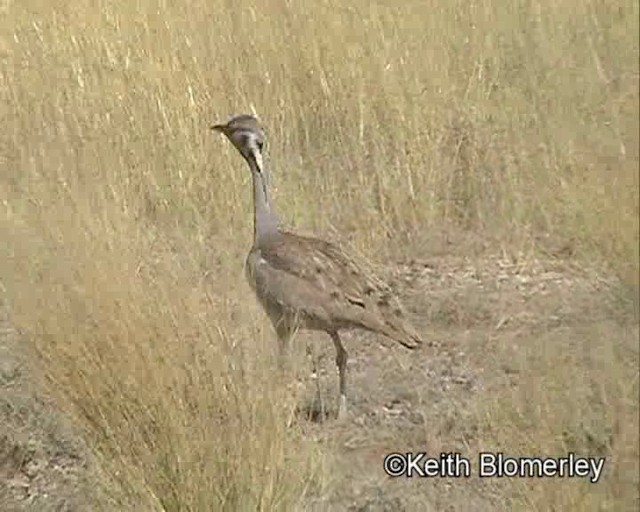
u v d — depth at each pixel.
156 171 26.33
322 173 27.05
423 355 20.31
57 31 30.88
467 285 20.89
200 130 27.36
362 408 19.78
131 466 16.84
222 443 16.61
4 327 20.75
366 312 19.20
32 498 18.69
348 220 25.62
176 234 23.75
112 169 25.41
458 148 24.11
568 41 14.36
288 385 18.72
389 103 26.39
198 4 31.38
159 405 16.67
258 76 28.89
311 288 19.14
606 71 13.37
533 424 14.62
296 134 27.88
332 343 22.11
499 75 22.47
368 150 26.62
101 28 30.77
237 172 27.22
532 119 17.03
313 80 28.47
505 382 15.94
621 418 13.48
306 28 29.39
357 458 18.19
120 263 18.05
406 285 22.62
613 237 13.21
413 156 25.14
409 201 24.72
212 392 16.78
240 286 20.97
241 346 17.92
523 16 19.56
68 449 19.67
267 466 16.61
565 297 14.53
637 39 13.20
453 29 26.38
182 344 16.98
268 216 19.98
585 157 13.48
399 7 28.81
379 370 20.89
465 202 23.22
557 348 14.28
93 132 26.77
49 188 21.94
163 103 27.80
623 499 13.48
